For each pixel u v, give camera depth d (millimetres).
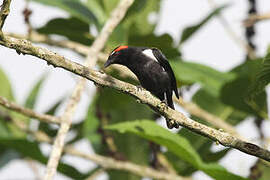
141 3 12828
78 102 10602
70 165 12516
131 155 14375
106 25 11477
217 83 13188
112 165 12539
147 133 9414
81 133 14836
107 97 13766
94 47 11297
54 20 13406
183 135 13250
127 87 8188
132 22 13789
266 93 12141
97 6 13969
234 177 8992
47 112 14680
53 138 14367
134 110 14656
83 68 7988
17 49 7566
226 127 13102
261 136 12539
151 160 12789
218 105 14289
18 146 12148
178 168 13344
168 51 13234
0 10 7320
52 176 9594
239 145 7926
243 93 12422
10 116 13453
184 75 13070
